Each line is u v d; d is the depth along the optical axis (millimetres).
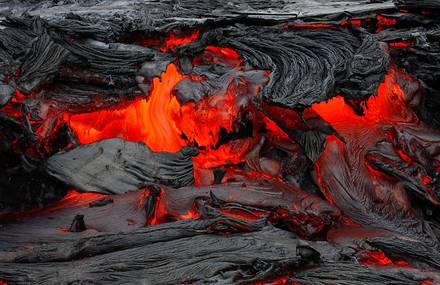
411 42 6254
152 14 7215
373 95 5402
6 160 4754
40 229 4215
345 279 3615
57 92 5258
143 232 3943
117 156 4953
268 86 5195
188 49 5852
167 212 4461
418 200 4973
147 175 4906
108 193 4781
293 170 5082
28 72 5098
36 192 4738
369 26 6824
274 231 4051
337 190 4949
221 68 5820
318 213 4445
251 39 6074
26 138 4746
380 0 7484
